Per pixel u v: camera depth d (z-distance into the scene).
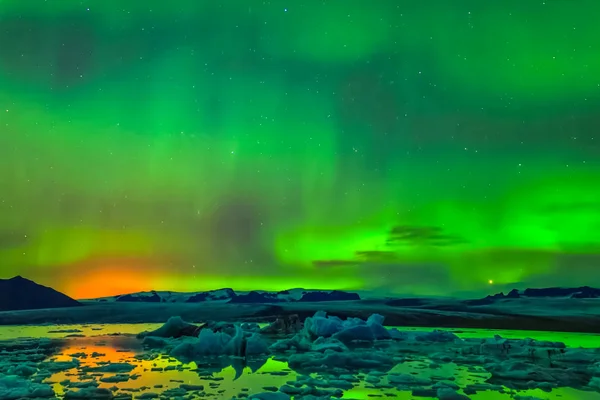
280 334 9.78
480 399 4.17
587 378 5.12
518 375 5.18
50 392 4.28
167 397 4.12
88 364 5.97
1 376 5.03
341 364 5.99
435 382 4.88
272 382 4.82
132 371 5.48
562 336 10.06
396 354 7.08
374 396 4.24
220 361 6.30
